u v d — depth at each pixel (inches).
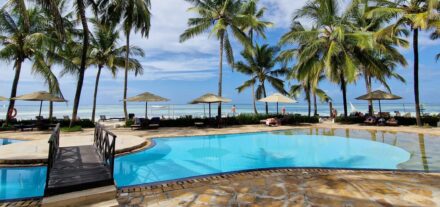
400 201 157.4
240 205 154.0
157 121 673.6
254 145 447.2
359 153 372.5
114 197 168.9
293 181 202.2
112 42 848.9
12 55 623.5
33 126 577.9
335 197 165.8
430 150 372.5
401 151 372.2
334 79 795.4
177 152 386.3
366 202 156.4
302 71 727.1
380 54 796.0
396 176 215.2
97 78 866.8
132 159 334.0
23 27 604.1
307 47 704.4
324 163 322.3
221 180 206.7
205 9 697.6
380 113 789.9
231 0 716.0
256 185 193.0
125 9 642.8
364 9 652.7
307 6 713.0
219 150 405.1
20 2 430.0
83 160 241.3
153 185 193.6
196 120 724.0
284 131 614.9
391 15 607.2
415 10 563.8
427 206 149.2
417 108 625.3
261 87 1027.3
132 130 606.5
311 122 836.0
